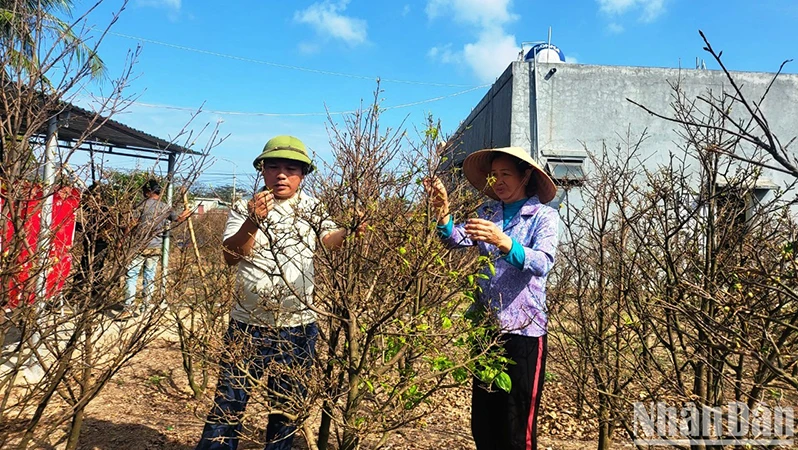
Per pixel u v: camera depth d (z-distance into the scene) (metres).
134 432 3.42
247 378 2.34
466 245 2.37
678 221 2.58
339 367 2.24
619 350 2.85
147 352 5.00
